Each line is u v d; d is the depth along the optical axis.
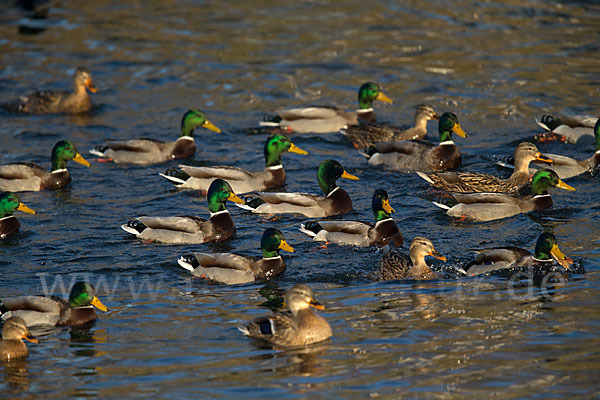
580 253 16.41
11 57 30.36
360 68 29.55
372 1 36.81
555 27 32.88
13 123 25.45
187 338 13.33
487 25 33.38
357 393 11.41
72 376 12.14
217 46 31.69
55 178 20.83
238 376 11.98
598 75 28.03
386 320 13.81
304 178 21.64
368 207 19.59
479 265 15.79
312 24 34.00
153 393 11.53
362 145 23.91
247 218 19.03
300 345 12.95
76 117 26.00
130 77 28.98
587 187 20.39
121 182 21.25
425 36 32.34
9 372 12.30
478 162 22.31
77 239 17.66
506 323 13.57
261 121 25.34
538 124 24.41
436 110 26.09
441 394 11.34
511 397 11.23
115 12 35.66
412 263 15.93
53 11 35.69
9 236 17.81
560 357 12.34
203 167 20.70
